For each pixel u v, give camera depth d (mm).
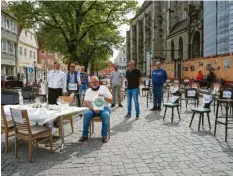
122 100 18172
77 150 6668
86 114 7586
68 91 12664
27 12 22266
